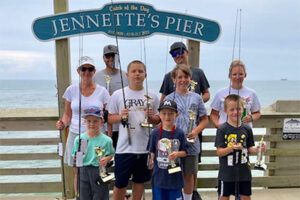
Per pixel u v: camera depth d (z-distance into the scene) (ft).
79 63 9.04
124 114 8.44
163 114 8.04
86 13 10.52
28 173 11.18
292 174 11.93
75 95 9.33
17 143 11.01
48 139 11.01
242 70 9.34
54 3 10.44
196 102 9.02
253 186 11.88
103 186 8.30
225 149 8.12
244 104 8.55
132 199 9.46
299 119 11.42
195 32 10.76
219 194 8.53
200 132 9.75
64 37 10.52
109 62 10.47
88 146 8.30
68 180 11.05
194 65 10.98
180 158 9.11
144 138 8.86
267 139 11.57
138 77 8.75
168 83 10.10
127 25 10.69
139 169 8.93
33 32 10.53
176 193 7.95
